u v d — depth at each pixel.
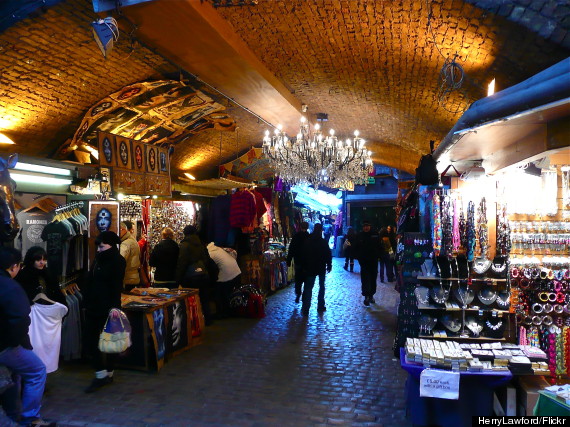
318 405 4.43
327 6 4.37
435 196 4.71
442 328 4.80
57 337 4.67
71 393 4.69
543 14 3.26
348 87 7.22
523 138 3.46
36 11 4.30
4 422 3.44
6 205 4.23
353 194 22.78
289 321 8.06
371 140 12.51
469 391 3.90
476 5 3.51
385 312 8.88
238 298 8.30
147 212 8.22
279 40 5.34
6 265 3.55
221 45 4.76
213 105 7.74
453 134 3.43
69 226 5.44
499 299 4.51
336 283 13.05
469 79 5.00
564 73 2.36
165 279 7.30
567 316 4.46
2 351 3.49
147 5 3.75
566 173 4.48
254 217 9.43
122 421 4.05
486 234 4.54
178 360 5.80
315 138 9.76
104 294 4.79
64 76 5.55
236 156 11.90
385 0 3.97
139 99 6.77
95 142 7.23
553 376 4.36
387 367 5.57
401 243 6.34
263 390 4.80
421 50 4.83
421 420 3.96
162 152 8.55
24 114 5.83
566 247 4.51
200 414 4.21
